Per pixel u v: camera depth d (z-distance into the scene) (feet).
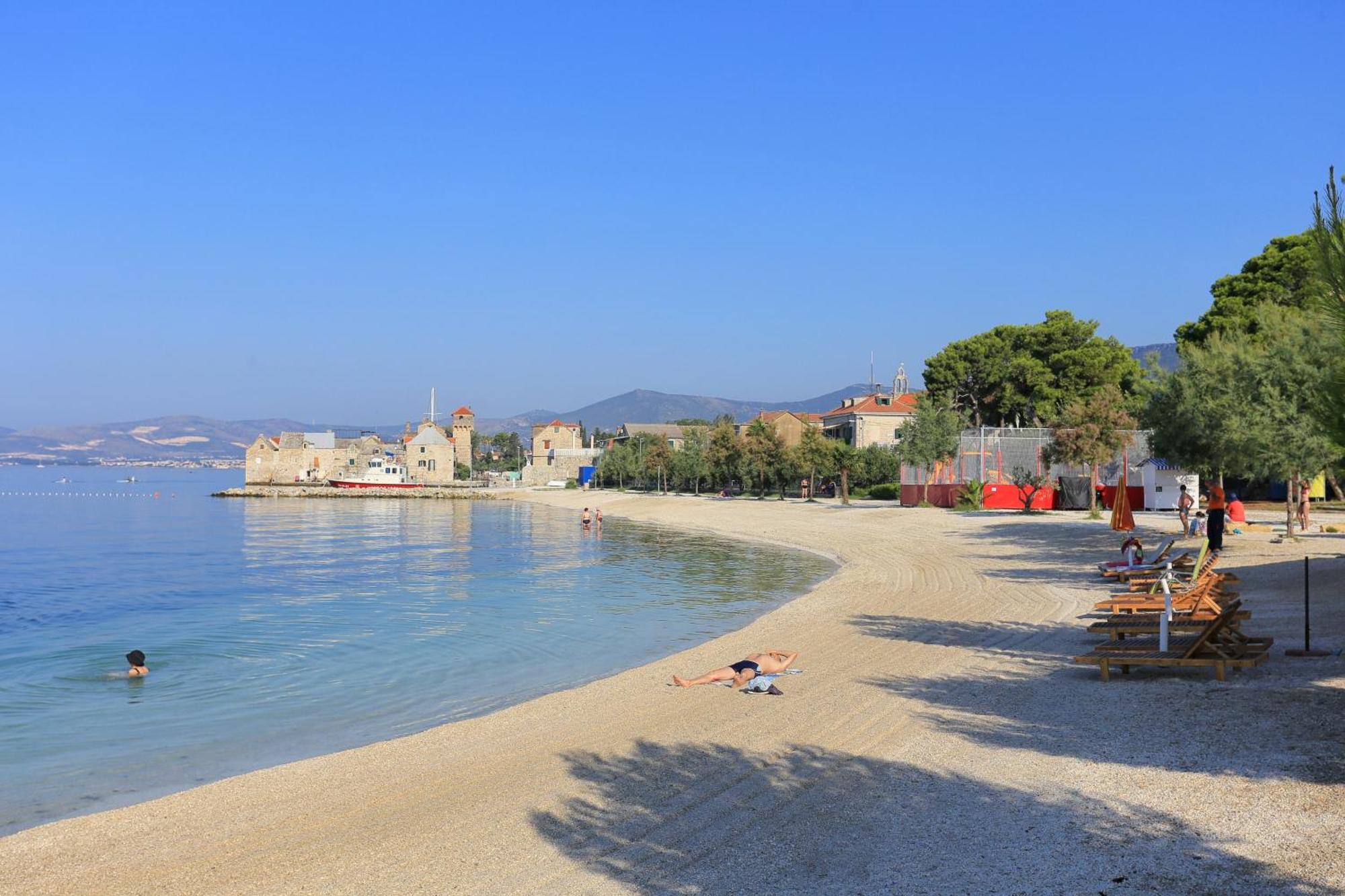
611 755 42.60
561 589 118.11
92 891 29.68
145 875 30.78
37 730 54.29
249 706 59.77
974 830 29.89
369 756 45.32
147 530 254.47
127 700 62.03
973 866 27.07
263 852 32.42
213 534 239.91
